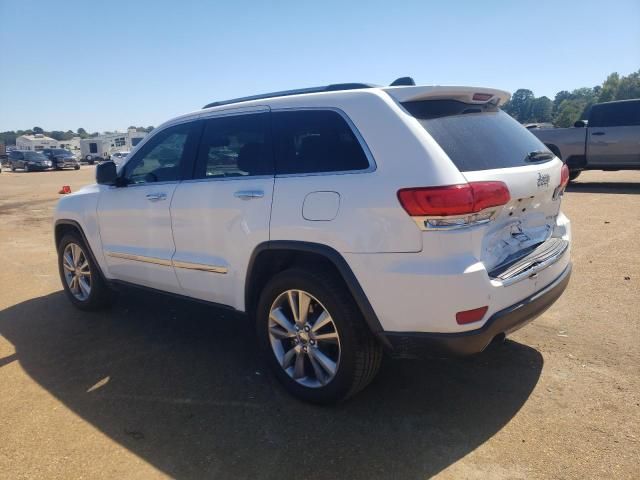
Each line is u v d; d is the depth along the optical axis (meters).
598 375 3.47
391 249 2.77
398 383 3.52
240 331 4.60
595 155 12.12
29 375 3.86
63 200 5.29
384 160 2.87
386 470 2.65
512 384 3.43
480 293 2.70
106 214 4.65
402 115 2.92
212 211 3.65
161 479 2.64
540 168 3.24
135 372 3.84
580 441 2.80
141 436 3.02
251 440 2.94
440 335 2.74
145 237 4.29
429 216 2.65
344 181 2.97
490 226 2.86
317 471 2.66
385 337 2.88
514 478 2.55
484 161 2.94
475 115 3.30
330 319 3.09
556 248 3.39
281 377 3.43
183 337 4.50
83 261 5.23
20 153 40.19
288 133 3.36
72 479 2.67
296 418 3.15
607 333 4.09
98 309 5.25
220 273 3.68
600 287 5.13
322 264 3.20
